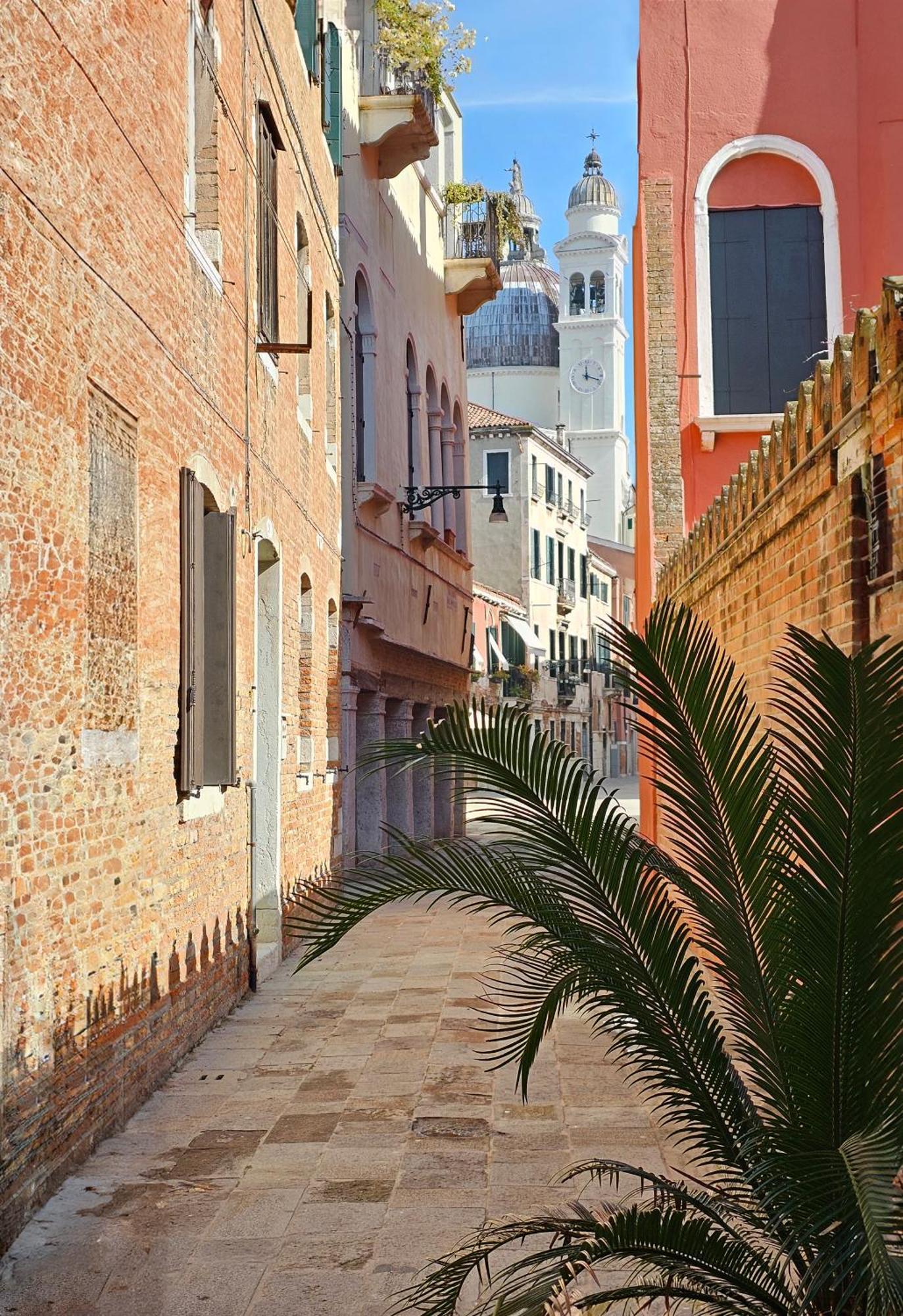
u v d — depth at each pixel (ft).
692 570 45.70
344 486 60.70
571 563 220.64
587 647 230.27
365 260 67.31
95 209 22.08
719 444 61.87
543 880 13.85
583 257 312.29
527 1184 20.53
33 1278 16.94
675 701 13.55
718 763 13.37
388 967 41.93
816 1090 12.10
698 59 62.69
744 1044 13.51
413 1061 28.78
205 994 31.30
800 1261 11.66
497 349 315.17
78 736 21.17
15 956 18.29
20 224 18.48
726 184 62.64
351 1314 15.71
